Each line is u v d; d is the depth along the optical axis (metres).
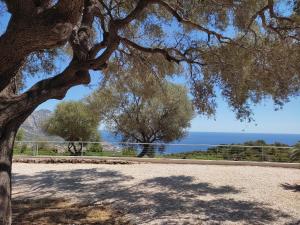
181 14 11.06
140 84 14.81
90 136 31.09
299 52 9.84
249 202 11.81
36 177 15.60
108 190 13.30
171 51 11.89
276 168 18.31
